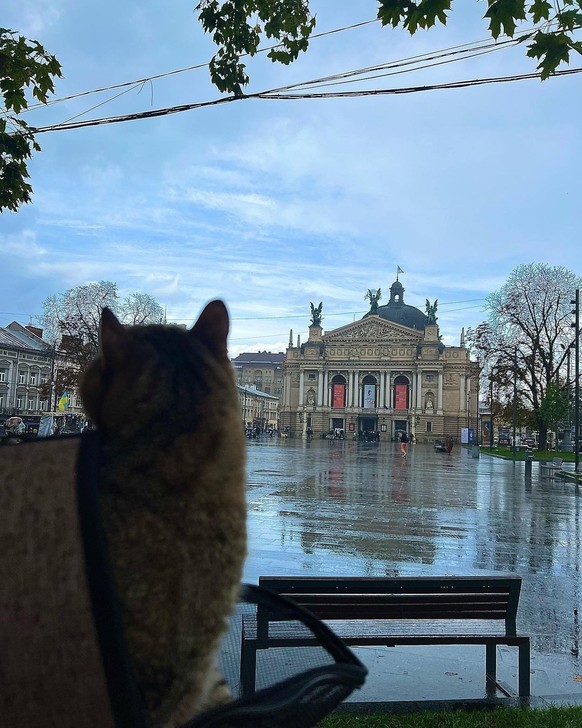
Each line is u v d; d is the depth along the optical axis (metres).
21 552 0.93
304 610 1.61
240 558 1.11
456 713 4.55
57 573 0.92
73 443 1.06
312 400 114.81
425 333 110.94
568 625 7.23
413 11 3.97
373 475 28.67
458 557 10.87
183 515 1.02
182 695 1.00
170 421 1.05
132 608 0.96
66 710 0.89
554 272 52.28
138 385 1.06
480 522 15.14
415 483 25.34
